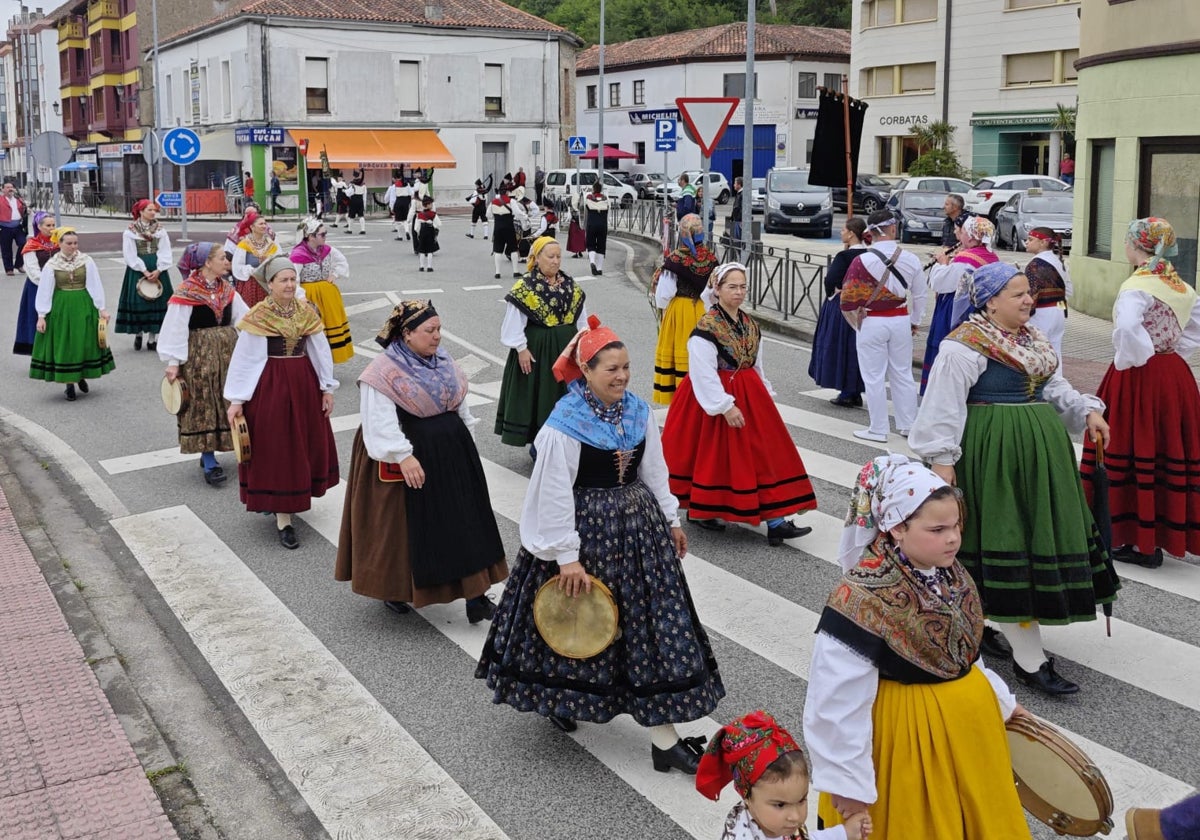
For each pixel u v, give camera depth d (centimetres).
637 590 477
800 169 3391
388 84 4934
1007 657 586
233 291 916
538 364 943
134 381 1320
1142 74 1532
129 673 597
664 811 463
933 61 4706
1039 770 348
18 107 8956
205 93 5197
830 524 807
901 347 1003
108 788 478
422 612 672
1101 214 1683
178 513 856
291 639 636
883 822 338
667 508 496
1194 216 1489
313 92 4812
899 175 4891
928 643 331
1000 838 335
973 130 4578
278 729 538
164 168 5394
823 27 6888
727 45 5884
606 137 6606
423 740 525
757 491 743
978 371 530
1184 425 689
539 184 4872
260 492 768
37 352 1212
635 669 477
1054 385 558
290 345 765
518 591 498
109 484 931
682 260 951
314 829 458
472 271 2375
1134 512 707
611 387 471
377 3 4978
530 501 477
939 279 1022
